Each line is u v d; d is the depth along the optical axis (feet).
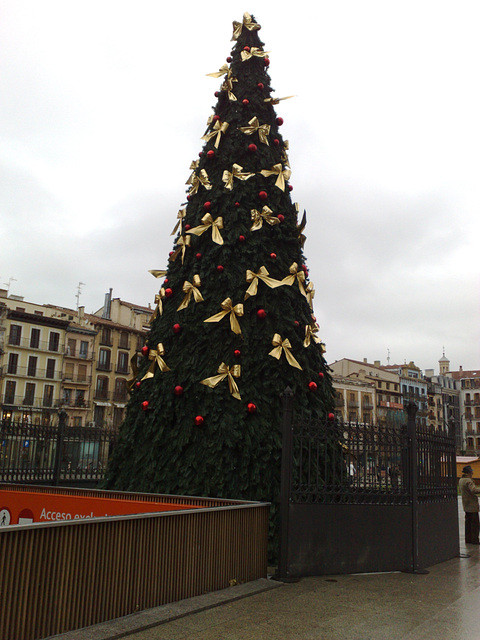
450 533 27.84
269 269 27.53
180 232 30.91
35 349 157.79
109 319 185.68
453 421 30.14
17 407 151.74
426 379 283.38
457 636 14.64
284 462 21.33
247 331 26.04
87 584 13.99
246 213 28.35
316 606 17.11
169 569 16.49
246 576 19.65
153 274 30.66
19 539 12.39
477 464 106.63
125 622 14.35
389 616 16.30
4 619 11.94
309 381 26.76
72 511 21.45
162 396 26.37
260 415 24.62
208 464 24.13
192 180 30.86
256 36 33.81
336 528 21.84
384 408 233.35
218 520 18.57
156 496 22.91
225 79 32.76
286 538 20.70
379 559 22.59
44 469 39.78
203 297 27.17
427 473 26.13
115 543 14.84
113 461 27.50
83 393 166.50
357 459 23.39
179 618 15.34
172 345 27.61
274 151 31.12
